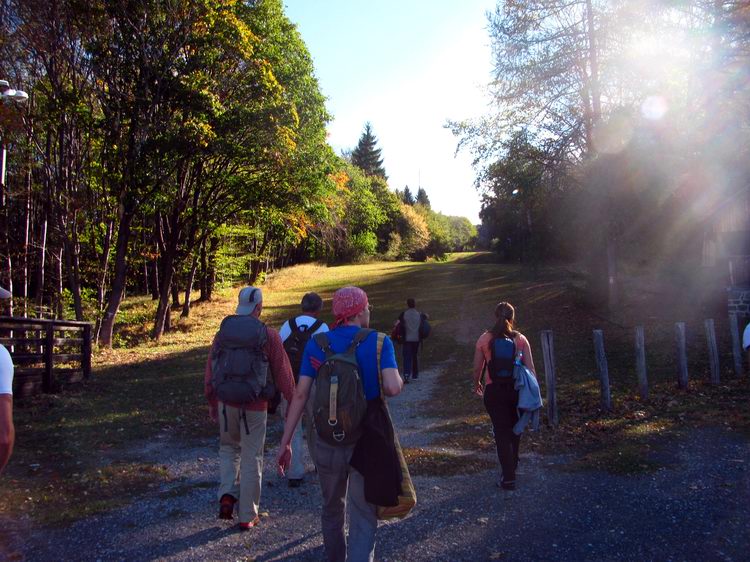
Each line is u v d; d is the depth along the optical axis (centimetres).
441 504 535
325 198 2825
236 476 497
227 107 2073
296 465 597
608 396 852
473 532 471
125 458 719
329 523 370
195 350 1895
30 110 1795
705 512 490
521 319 2036
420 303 2816
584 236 2048
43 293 2217
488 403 579
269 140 2116
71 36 1797
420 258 8650
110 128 1923
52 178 1880
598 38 1816
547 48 1898
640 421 791
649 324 1625
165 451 756
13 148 1823
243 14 2138
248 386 467
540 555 426
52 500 556
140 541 464
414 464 663
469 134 2020
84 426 877
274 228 3328
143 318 2867
